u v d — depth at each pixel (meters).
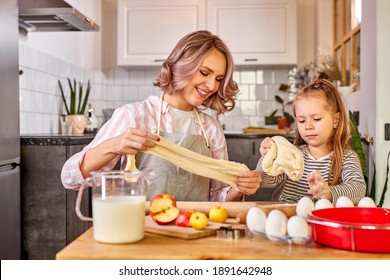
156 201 1.09
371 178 2.76
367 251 0.86
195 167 1.26
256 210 0.97
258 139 3.53
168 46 4.41
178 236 0.98
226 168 1.28
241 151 3.54
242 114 4.76
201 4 4.39
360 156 2.57
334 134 1.62
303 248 0.90
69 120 3.54
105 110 4.42
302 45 4.75
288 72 4.74
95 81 4.66
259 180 1.29
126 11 4.44
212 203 1.24
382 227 0.85
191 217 1.02
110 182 0.97
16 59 2.46
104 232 0.93
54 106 3.73
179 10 4.41
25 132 3.21
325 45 4.47
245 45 4.38
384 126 2.62
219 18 4.39
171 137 1.48
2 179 2.29
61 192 2.61
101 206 0.94
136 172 0.98
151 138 1.23
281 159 1.22
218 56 1.39
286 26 4.37
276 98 4.66
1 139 2.27
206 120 1.61
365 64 2.90
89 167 1.30
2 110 2.28
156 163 1.46
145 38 4.43
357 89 3.38
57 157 2.61
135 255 0.85
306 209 1.06
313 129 1.57
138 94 4.81
